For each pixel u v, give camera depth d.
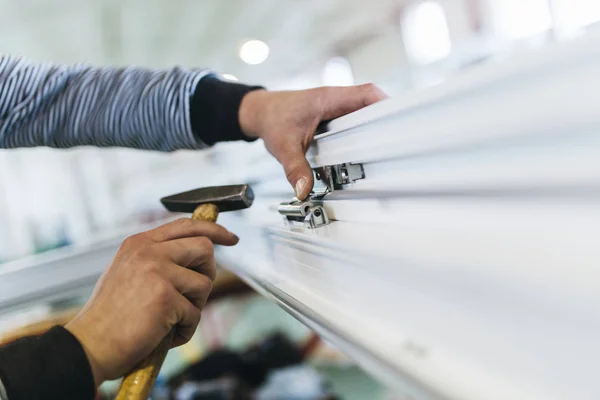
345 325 0.40
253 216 0.88
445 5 3.56
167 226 0.61
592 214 0.27
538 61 0.28
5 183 3.87
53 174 4.29
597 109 0.25
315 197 0.64
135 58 4.27
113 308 0.49
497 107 0.32
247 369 1.48
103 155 4.64
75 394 0.43
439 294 0.33
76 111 0.85
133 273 0.51
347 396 1.38
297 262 0.57
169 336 0.52
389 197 0.47
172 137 0.84
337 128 0.56
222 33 3.88
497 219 0.35
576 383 0.25
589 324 0.25
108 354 0.46
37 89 0.82
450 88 0.35
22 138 0.87
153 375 0.49
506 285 0.29
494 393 0.27
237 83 0.83
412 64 4.07
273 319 1.62
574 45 0.25
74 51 3.74
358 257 0.43
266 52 4.23
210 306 1.60
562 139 0.28
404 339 0.34
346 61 4.76
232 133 0.79
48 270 1.04
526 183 0.31
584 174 0.27
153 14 3.24
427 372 0.30
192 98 0.81
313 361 1.52
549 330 0.26
